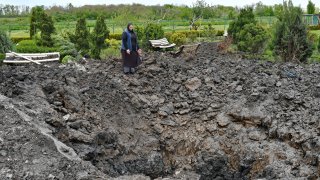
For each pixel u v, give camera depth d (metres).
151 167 8.75
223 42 17.33
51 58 12.95
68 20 32.62
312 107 9.05
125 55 10.86
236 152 8.87
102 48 15.87
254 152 8.59
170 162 9.12
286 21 14.05
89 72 10.70
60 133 7.96
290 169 7.80
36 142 6.53
